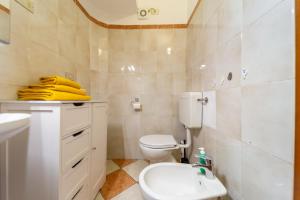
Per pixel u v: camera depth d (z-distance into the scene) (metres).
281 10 0.56
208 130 1.30
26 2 1.01
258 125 0.69
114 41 2.17
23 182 0.82
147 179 1.03
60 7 1.40
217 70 1.13
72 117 0.95
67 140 0.90
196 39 1.68
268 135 0.63
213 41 1.20
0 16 0.84
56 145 0.81
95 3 1.97
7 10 0.87
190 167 1.10
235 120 0.88
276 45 0.59
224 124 1.01
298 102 0.49
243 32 0.81
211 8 1.24
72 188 0.95
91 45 2.04
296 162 0.50
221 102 1.06
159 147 1.52
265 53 0.65
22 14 0.99
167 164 1.14
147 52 2.18
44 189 0.82
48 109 0.82
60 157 0.82
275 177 0.59
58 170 0.81
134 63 2.18
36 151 0.82
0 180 0.81
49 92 0.90
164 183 1.11
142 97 2.19
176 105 2.18
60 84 1.04
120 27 2.17
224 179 1.01
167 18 2.16
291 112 0.52
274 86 0.60
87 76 1.96
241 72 0.82
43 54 1.18
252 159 0.73
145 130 2.20
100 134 1.44
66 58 1.51
